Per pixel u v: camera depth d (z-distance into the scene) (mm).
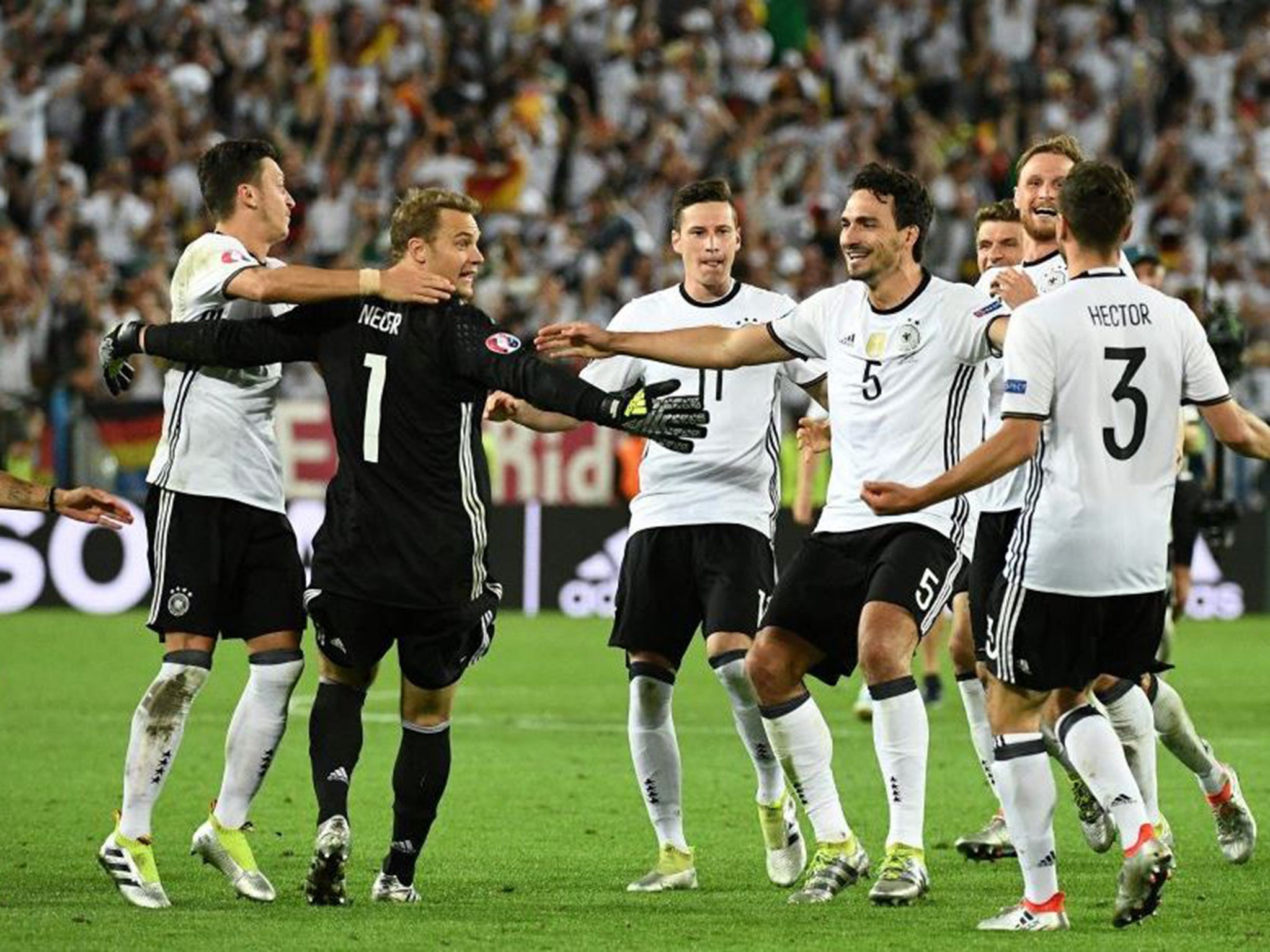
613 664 57500
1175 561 41312
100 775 36875
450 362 24172
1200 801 34500
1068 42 99312
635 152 89500
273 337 24688
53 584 71125
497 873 27656
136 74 88250
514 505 72188
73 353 74375
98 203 81812
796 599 25922
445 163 84625
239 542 25547
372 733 43500
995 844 29016
